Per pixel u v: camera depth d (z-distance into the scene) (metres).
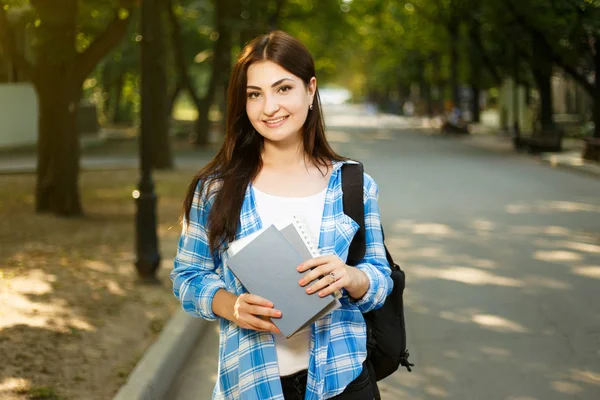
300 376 2.50
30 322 6.78
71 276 8.77
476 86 42.41
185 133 36.53
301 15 36.38
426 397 5.39
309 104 2.65
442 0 39.66
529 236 11.32
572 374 5.77
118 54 38.38
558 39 20.94
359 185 2.62
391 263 2.88
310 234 2.40
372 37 56.47
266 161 2.63
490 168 22.16
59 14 12.31
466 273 9.04
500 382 5.64
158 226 12.46
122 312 7.24
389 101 87.12
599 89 21.66
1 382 5.25
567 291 8.11
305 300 2.31
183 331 6.52
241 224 2.53
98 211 14.15
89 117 33.12
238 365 2.51
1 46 12.82
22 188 17.50
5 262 9.53
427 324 7.07
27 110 29.92
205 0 36.28
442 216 13.36
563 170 21.22
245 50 2.59
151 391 5.25
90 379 5.40
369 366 2.76
